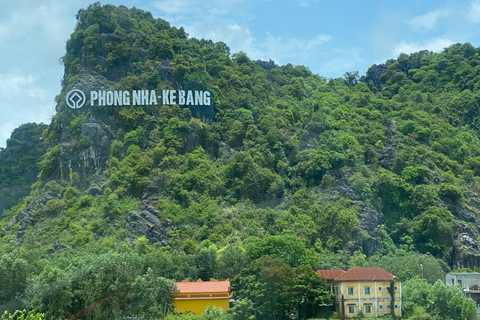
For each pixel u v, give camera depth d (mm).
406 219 197750
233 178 198125
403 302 131250
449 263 188125
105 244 167375
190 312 123875
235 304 126250
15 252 121812
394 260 171125
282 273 125938
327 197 196125
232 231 176250
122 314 112875
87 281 115500
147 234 177125
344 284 129500
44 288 112062
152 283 117188
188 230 177625
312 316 127500
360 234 182625
